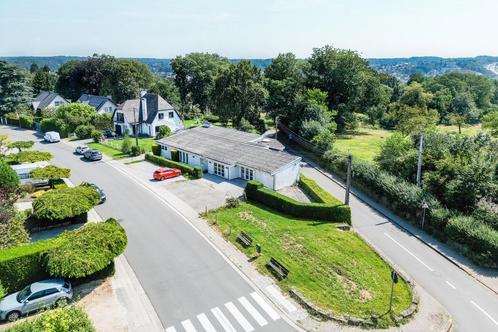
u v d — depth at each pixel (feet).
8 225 84.33
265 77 286.05
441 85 440.86
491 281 84.79
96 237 74.43
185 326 63.67
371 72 291.58
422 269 89.66
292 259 85.20
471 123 357.20
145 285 75.20
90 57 353.72
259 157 145.18
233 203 116.47
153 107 239.09
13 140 220.64
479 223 99.50
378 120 318.04
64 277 71.72
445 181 118.73
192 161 163.22
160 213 111.86
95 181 143.64
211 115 339.98
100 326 63.05
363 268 83.61
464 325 69.51
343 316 66.18
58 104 310.04
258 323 64.75
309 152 205.36
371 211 126.72
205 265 82.69
